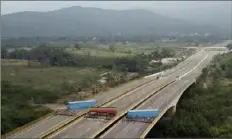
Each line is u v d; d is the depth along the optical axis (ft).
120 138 280.92
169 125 386.32
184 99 506.07
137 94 475.31
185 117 415.85
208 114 435.12
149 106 401.29
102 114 351.87
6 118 374.43
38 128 308.40
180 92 485.56
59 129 304.71
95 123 324.19
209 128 388.37
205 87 595.88
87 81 634.02
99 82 628.28
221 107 471.21
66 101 471.21
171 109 418.10
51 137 283.38
